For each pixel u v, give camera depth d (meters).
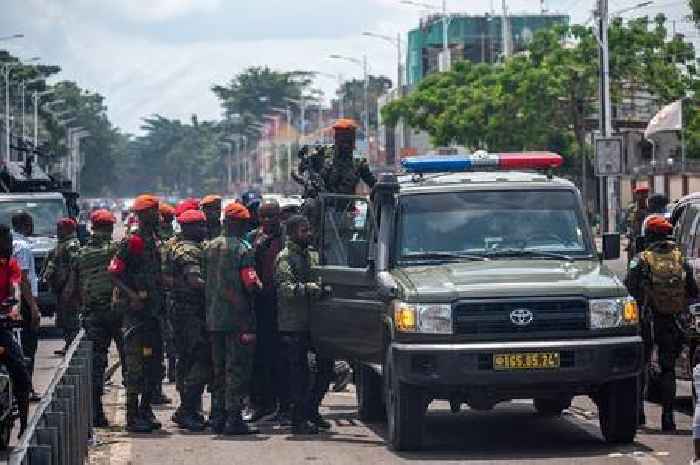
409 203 29.03
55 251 39.66
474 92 140.88
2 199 61.56
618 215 110.19
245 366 29.73
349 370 37.38
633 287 29.25
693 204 33.41
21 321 28.23
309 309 29.86
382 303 27.66
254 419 31.83
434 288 26.22
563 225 28.89
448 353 25.72
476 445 27.67
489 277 26.67
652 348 30.11
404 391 26.50
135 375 30.17
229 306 29.45
